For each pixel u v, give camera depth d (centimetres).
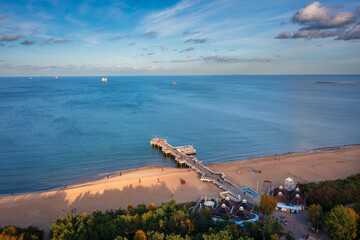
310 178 9650
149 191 8475
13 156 11769
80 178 9844
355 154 12275
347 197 7225
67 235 5138
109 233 5362
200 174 10125
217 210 6806
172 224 5625
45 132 15600
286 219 6738
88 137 14950
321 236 5903
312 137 15600
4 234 5006
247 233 5547
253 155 12781
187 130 16962
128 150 13138
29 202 7606
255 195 8288
